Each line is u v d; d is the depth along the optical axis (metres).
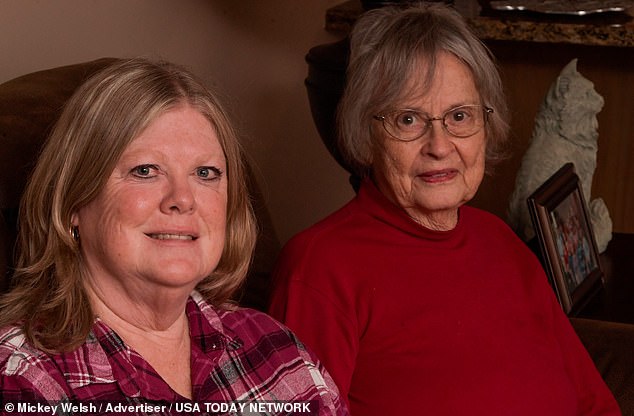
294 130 3.30
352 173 2.22
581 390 2.00
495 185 3.08
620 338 2.19
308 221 3.46
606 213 2.72
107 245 1.34
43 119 1.63
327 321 1.70
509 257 1.93
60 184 1.35
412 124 1.77
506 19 2.70
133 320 1.40
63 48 2.27
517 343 1.82
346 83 1.84
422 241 1.79
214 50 2.83
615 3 2.78
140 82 1.36
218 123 1.44
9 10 2.12
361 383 1.75
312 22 3.35
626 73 2.93
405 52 1.75
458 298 1.79
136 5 2.49
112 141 1.33
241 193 1.53
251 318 1.55
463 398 1.73
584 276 2.44
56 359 1.32
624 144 2.99
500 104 1.86
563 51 2.94
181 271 1.34
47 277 1.39
